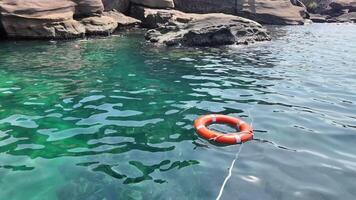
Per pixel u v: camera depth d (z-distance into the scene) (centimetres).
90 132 709
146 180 536
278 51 1747
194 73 1224
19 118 778
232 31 1950
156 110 843
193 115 814
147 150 636
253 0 3306
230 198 497
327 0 4516
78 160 594
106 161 593
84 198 487
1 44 1689
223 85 1077
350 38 2395
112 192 503
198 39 1800
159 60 1433
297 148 659
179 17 2300
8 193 496
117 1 2552
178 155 619
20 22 1777
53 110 832
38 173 550
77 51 1569
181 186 522
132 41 1897
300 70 1321
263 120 793
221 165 589
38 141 664
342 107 897
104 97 936
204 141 678
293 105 903
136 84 1067
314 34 2606
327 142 687
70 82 1074
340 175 566
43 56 1442
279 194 512
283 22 3331
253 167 585
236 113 835
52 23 1845
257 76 1202
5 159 593
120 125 747
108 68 1267
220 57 1532
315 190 523
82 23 2038
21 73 1169
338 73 1284
